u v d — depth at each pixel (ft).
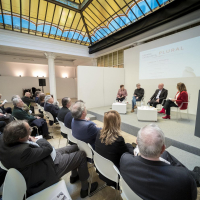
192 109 13.97
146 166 2.47
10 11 18.02
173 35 14.98
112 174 3.87
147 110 11.35
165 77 16.15
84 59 31.71
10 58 31.07
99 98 19.84
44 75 37.55
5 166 3.22
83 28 24.85
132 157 2.85
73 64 40.73
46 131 9.72
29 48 21.99
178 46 14.57
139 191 2.47
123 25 20.35
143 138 2.63
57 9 20.07
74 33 25.03
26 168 3.30
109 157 3.90
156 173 2.34
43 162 3.61
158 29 16.62
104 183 5.41
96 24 22.98
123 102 15.57
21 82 33.47
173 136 8.07
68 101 8.29
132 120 11.95
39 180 3.51
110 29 22.44
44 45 23.38
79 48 27.63
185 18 13.92
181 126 9.98
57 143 9.29
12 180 2.66
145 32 18.25
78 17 22.52
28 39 21.79
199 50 12.91
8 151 3.15
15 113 8.71
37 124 8.96
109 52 25.68
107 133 4.00
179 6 13.30
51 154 4.02
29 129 3.67
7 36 20.01
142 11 16.89
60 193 3.40
